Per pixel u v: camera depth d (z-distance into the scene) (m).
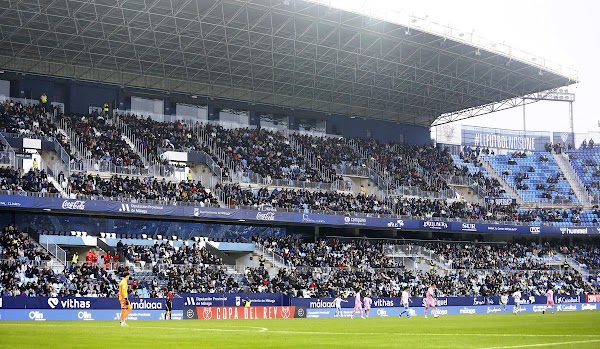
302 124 104.06
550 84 102.06
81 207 71.12
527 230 99.56
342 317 68.62
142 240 77.81
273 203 84.50
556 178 112.69
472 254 96.00
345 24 79.25
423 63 92.75
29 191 69.31
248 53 84.88
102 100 87.62
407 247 91.38
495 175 112.81
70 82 85.44
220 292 69.88
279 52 83.25
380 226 89.06
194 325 46.00
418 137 114.25
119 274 68.56
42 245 69.25
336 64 85.69
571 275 96.56
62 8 70.12
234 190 84.31
